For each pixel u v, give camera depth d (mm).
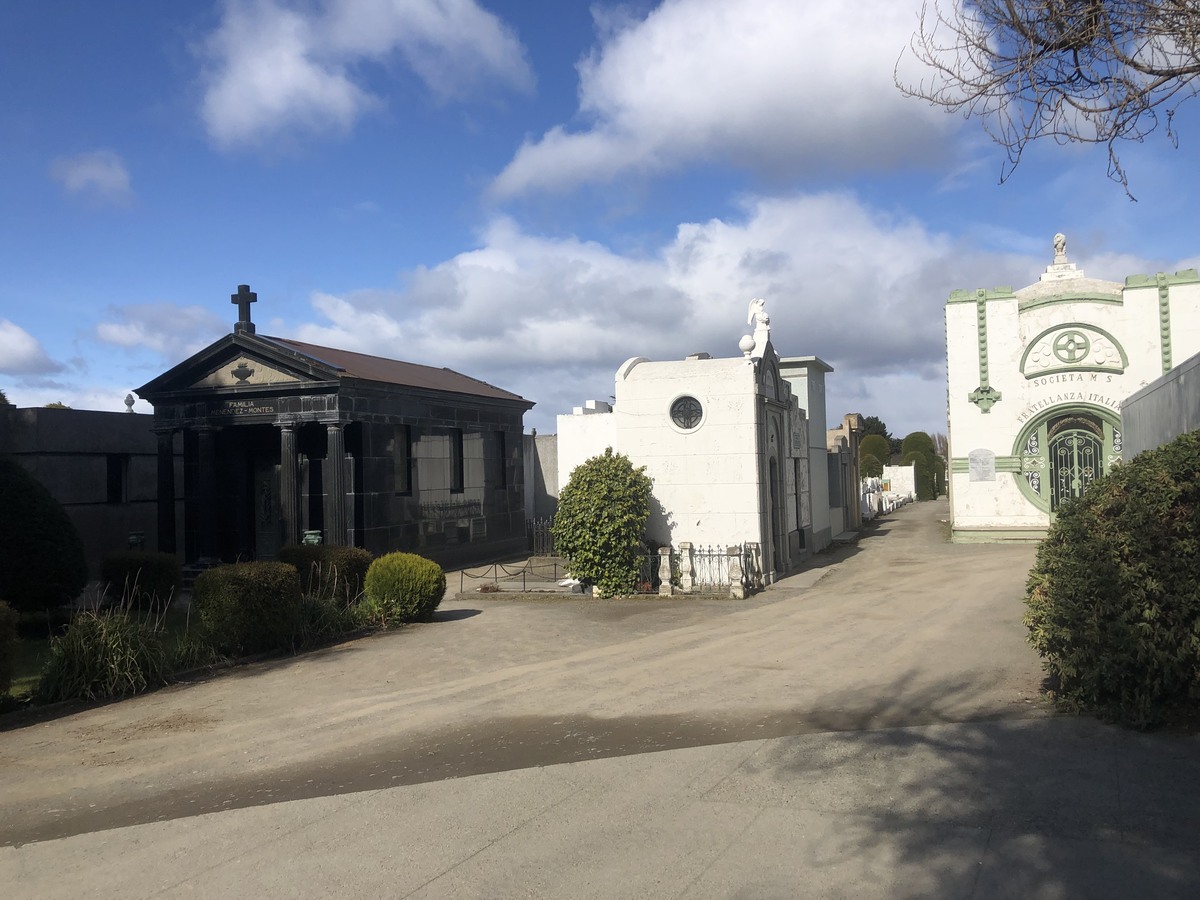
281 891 5000
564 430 27844
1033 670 9523
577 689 9898
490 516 26578
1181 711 7215
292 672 11617
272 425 21750
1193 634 6871
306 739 8367
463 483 25188
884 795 5973
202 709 9789
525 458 31516
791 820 5637
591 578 18203
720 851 5230
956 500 27562
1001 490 27219
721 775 6582
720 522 18766
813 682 9594
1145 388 15203
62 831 6234
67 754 8227
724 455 18781
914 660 10492
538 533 28422
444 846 5527
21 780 7484
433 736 8227
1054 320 26750
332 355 22734
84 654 10414
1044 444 26984
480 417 26172
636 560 18125
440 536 23875
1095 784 5938
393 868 5234
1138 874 4660
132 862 5555
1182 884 4535
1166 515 7227
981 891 4574
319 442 21984
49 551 14336
